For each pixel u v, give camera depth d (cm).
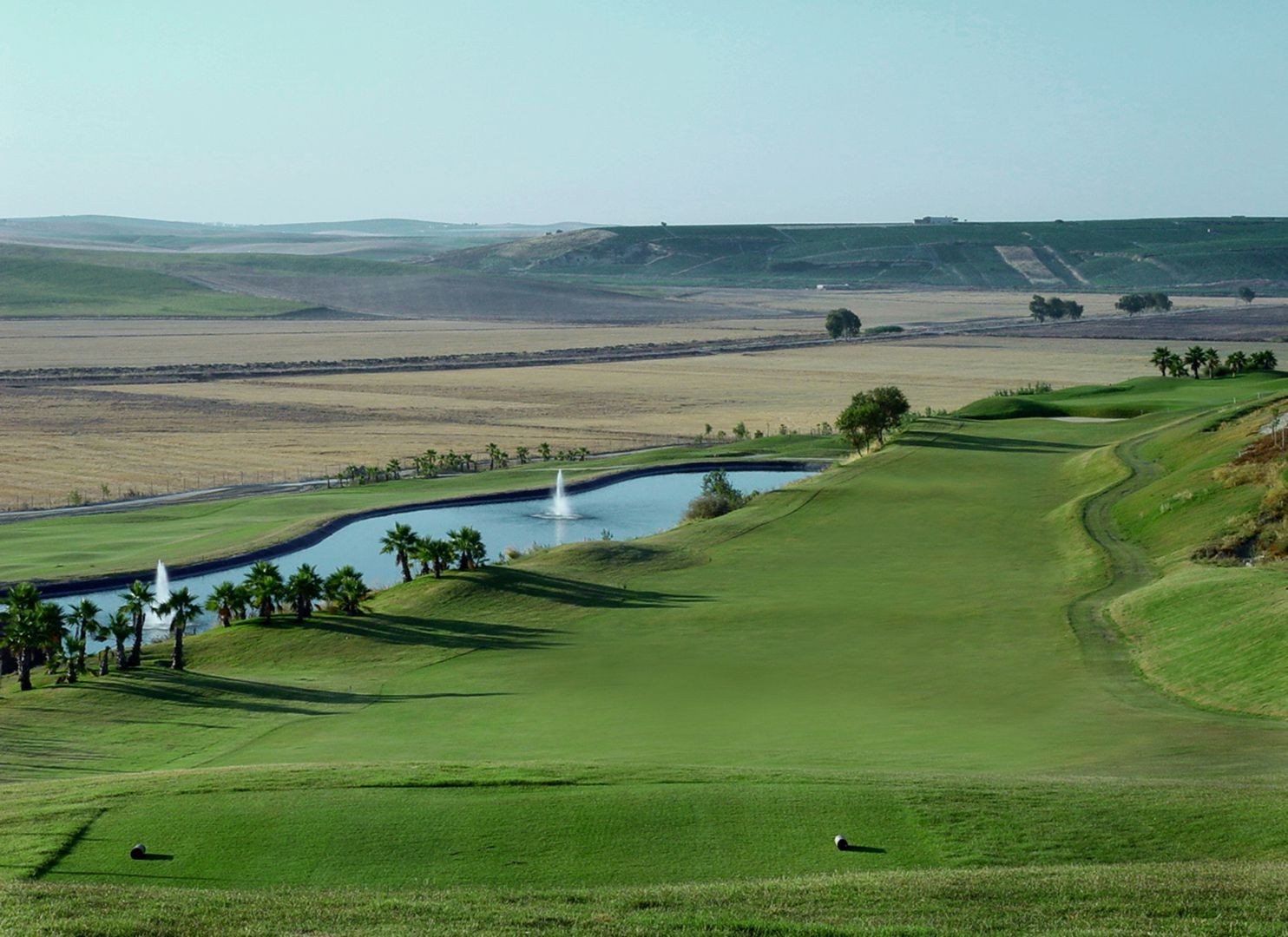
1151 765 3762
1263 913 2447
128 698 5747
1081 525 9119
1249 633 5278
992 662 5688
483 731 4794
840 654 6003
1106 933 2367
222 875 2822
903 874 2717
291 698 5753
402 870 2827
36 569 9731
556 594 7844
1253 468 8812
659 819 3084
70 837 3025
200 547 10512
